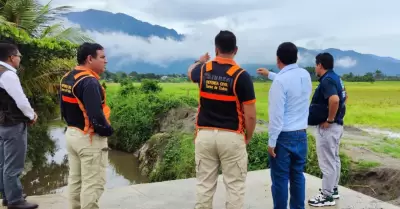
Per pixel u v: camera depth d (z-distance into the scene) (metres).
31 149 11.84
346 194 5.10
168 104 16.12
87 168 3.52
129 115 16.19
